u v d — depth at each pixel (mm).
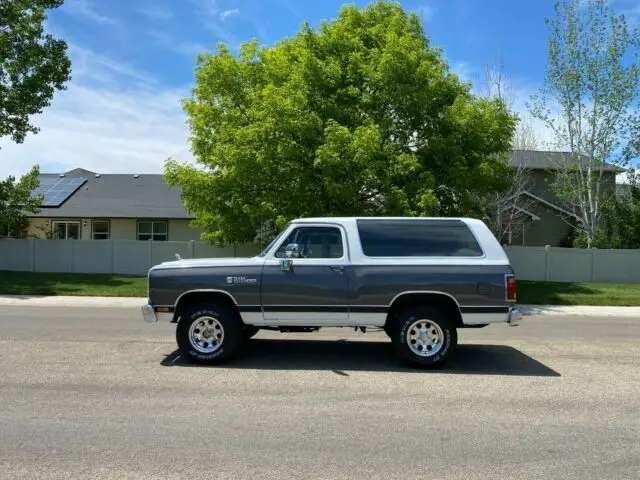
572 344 10156
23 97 23766
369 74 19359
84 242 25234
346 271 7875
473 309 7781
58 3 24953
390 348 9328
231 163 19016
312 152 18516
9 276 23047
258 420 5547
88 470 4309
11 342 9531
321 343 9742
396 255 7938
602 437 5191
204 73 21656
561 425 5520
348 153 17516
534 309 17156
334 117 19156
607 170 30312
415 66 19453
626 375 7664
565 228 33594
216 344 7973
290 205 18938
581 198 27406
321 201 19359
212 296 8172
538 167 32719
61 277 22938
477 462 4570
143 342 9586
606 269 24281
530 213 31000
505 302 7754
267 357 8531
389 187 17938
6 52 23766
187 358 7977
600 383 7203
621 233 27641
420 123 20062
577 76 25828
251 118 20859
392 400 6309
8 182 26141
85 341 9656
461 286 7758
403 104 19562
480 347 9773
